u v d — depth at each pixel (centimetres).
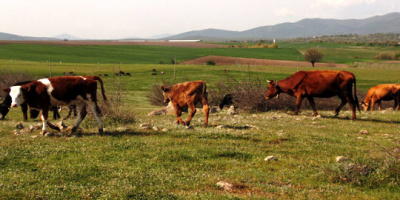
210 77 6775
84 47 16225
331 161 943
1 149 940
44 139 1084
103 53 13788
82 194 665
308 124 1608
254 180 774
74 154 938
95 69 8038
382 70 8775
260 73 7350
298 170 862
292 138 1222
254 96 2283
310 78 1914
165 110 2334
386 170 799
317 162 934
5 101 1811
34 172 785
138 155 941
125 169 823
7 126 1376
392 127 1573
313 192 707
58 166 823
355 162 867
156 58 12681
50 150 960
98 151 968
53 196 650
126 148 1016
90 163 855
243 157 970
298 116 1930
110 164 855
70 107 1942
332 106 3180
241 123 1583
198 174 804
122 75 7169
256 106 2277
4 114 1841
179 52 15125
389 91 2608
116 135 1189
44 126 1159
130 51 14988
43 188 689
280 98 2261
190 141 1123
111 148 1003
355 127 1540
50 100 1135
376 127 1550
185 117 1956
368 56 16200
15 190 672
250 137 1221
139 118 1827
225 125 1455
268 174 823
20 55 12031
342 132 1409
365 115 2053
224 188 722
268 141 1179
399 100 2609
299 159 972
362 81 6838
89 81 1166
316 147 1109
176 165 877
